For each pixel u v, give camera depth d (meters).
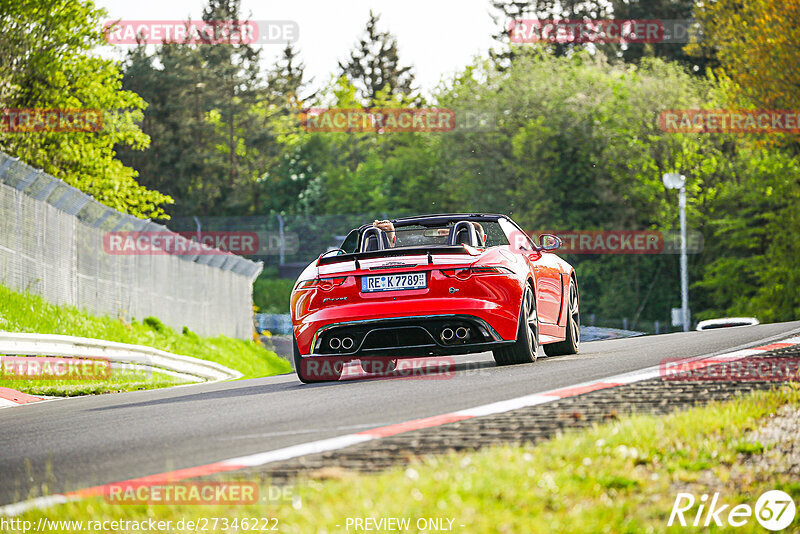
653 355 20.03
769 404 12.81
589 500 8.94
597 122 116.38
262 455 11.23
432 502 8.68
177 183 178.00
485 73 129.50
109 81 87.50
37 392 26.80
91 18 83.12
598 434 10.95
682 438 11.05
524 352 19.77
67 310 44.28
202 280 60.22
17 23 80.94
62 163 87.12
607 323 118.12
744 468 10.20
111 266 48.62
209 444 12.43
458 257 19.06
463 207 126.88
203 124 181.88
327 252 20.89
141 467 11.27
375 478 9.49
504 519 8.33
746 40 103.31
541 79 125.44
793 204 105.25
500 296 19.09
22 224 41.72
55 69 81.69
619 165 117.25
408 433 11.91
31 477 11.17
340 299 19.14
